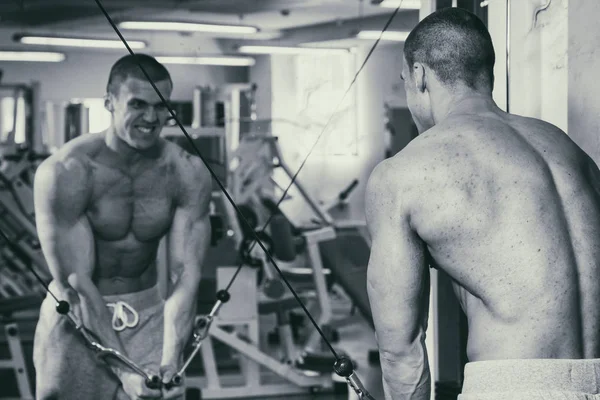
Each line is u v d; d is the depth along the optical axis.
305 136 7.59
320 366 4.15
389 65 7.23
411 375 1.23
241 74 7.62
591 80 1.83
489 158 1.20
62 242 2.41
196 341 2.51
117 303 2.46
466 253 1.19
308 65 7.53
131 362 2.35
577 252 1.20
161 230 2.55
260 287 4.80
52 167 2.40
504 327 1.17
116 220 2.47
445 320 2.41
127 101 2.48
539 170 1.21
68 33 7.47
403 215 1.21
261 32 7.45
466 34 1.28
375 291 1.24
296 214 7.47
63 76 7.74
